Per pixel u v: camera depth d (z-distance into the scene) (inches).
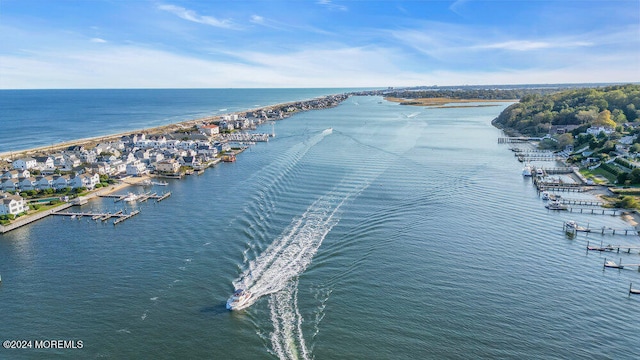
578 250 3983.8
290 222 4566.9
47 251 4128.9
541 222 4707.2
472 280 3398.1
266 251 3882.9
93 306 3115.2
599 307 3051.2
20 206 5265.8
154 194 6131.9
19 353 2630.4
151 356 2586.1
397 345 2645.2
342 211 4896.7
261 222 4596.5
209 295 3208.7
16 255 4047.7
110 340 2738.7
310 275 3457.2
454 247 3991.1
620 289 3294.8
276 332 2775.6
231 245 4045.3
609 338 2714.1
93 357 2591.0
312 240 4094.5
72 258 3939.5
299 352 2586.1
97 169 7381.9
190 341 2709.2
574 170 7204.7
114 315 2997.0
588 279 3440.0
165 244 4170.8
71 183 6505.9
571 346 2637.8
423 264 3649.1
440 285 3316.9
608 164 7101.4
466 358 2532.0
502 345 2642.7
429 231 4355.3
